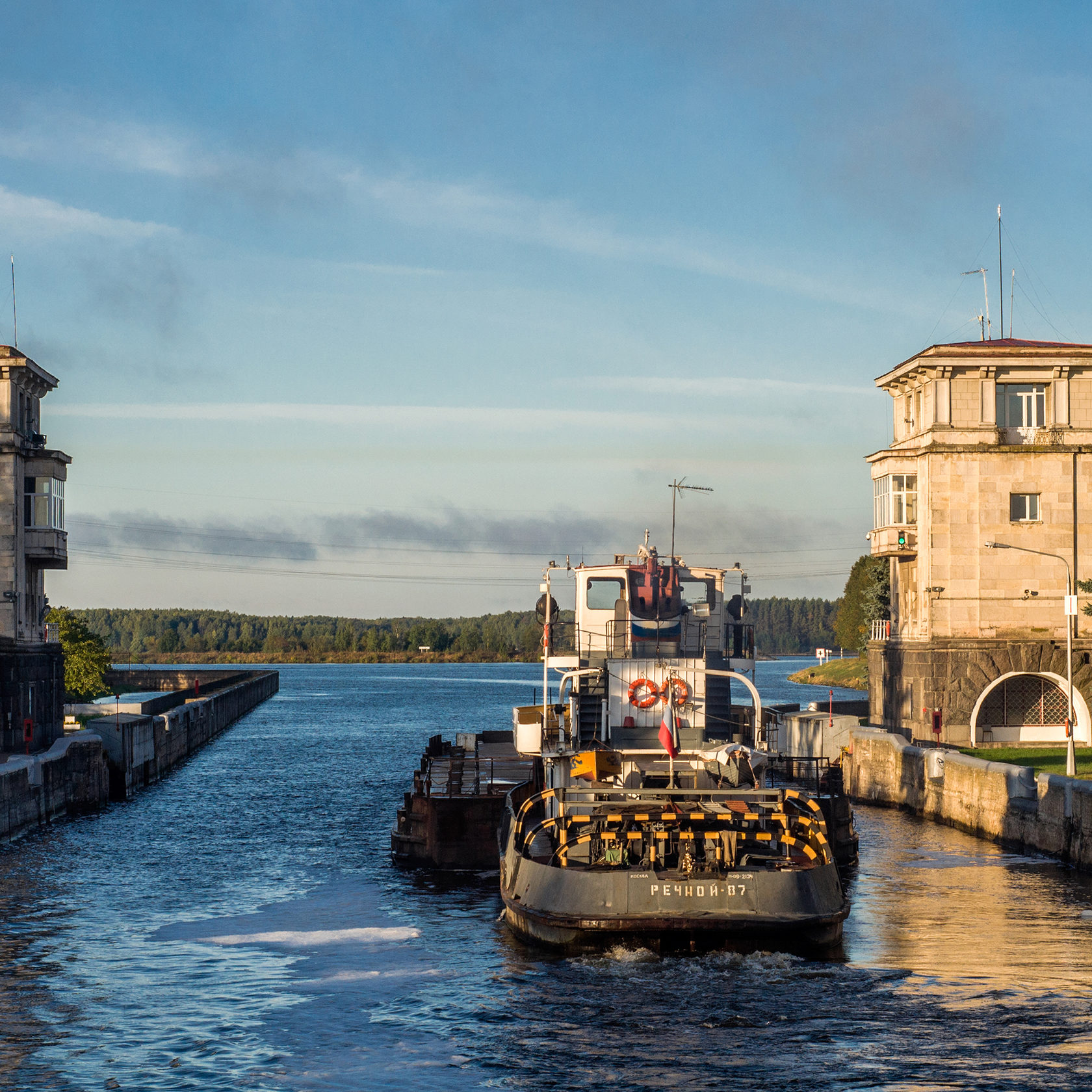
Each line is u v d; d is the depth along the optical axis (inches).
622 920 1136.8
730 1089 895.1
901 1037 989.2
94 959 1256.8
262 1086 915.4
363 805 2459.4
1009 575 2549.2
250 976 1190.3
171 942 1323.8
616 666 1663.4
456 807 1715.1
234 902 1525.6
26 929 1390.3
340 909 1480.1
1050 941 1273.4
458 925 1386.6
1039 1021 1021.8
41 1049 994.7
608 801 1293.1
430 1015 1058.1
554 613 1925.4
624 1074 924.0
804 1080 909.8
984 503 2551.7
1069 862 1659.7
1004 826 1847.9
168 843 1987.0
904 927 1336.1
